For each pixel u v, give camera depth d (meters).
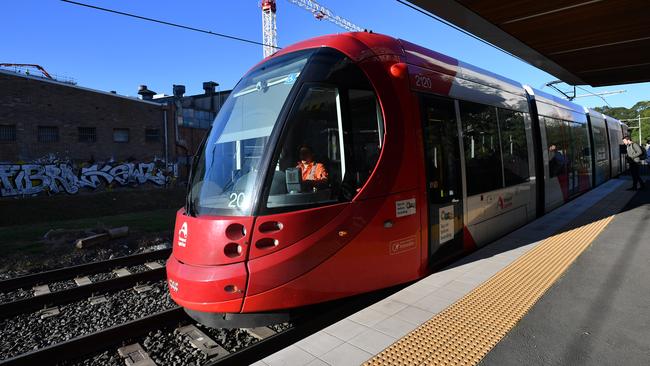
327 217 4.20
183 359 4.27
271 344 4.27
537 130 9.09
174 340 4.71
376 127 4.73
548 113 9.89
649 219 8.22
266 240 3.96
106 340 4.62
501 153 7.21
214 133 5.10
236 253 3.97
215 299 3.93
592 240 6.70
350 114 4.54
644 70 14.35
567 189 10.94
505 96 7.65
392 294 4.76
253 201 4.05
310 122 4.34
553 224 8.06
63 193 24.31
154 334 4.86
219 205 4.30
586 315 3.90
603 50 11.85
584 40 10.89
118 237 11.42
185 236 4.37
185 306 4.13
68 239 11.50
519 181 7.88
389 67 5.01
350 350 3.36
